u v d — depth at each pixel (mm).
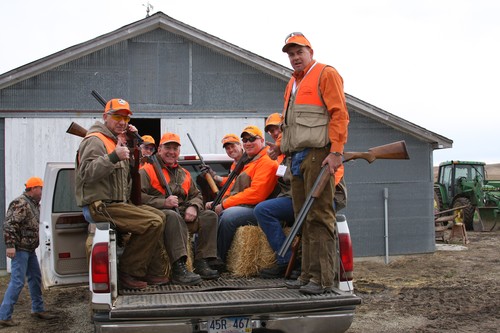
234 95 11164
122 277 4480
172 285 4609
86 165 4379
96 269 4031
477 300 7770
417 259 11625
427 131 11789
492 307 7320
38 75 10570
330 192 4176
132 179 4805
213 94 11109
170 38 10961
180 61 10992
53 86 10609
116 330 3822
